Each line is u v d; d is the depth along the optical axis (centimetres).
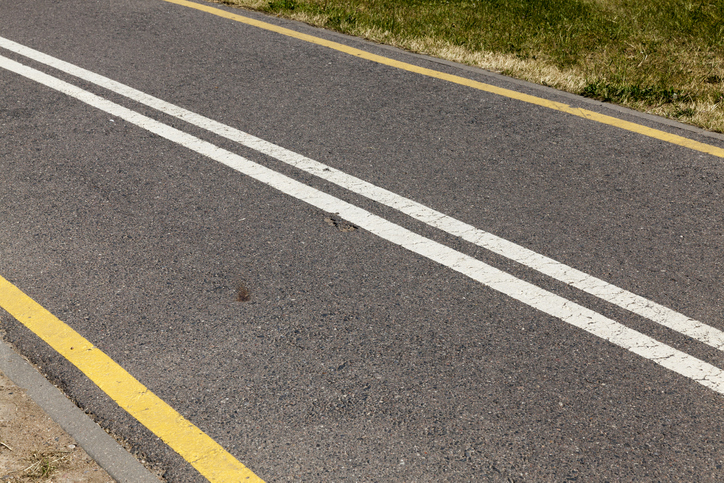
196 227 381
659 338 311
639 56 637
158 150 457
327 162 450
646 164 459
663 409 277
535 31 692
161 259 355
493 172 444
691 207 411
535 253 367
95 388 281
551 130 504
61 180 420
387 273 350
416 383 286
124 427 265
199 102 526
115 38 650
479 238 378
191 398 277
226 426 266
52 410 269
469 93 562
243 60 611
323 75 587
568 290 340
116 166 437
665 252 369
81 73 569
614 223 394
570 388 285
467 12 741
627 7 763
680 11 744
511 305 330
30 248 360
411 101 544
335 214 396
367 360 297
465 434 264
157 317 317
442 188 425
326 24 711
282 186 421
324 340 306
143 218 387
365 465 251
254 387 282
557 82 584
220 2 772
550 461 254
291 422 268
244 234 376
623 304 331
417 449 258
